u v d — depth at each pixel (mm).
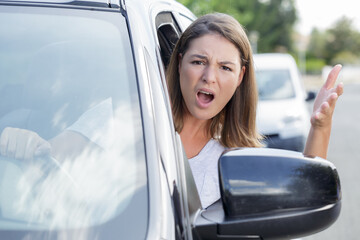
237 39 2145
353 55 98625
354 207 7215
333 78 2221
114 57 1843
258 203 1648
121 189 1557
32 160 1654
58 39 1900
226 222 1628
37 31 1922
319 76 77188
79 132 1703
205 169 2299
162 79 1841
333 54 98000
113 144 1654
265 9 52844
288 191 1654
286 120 7820
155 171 1578
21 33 1917
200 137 2369
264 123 7738
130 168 1598
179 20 3207
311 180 1673
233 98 2396
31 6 1988
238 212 1646
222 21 2145
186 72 2141
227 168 1664
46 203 1547
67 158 1649
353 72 85188
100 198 1548
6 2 1995
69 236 1466
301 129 7855
